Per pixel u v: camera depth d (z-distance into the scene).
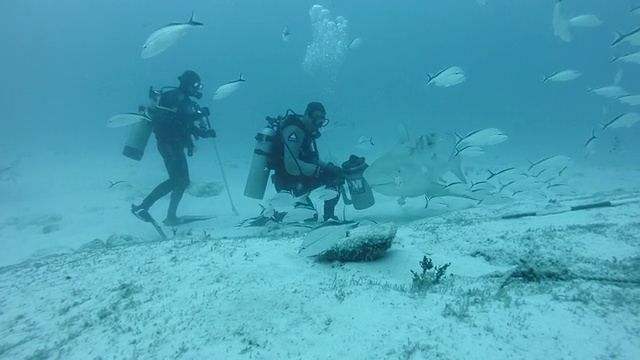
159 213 10.73
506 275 3.81
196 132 8.63
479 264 4.56
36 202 12.68
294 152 7.04
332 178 7.37
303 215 6.03
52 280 4.71
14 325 3.73
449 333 2.78
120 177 16.44
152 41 4.58
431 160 7.20
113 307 3.68
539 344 2.62
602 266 4.11
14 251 8.17
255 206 10.97
